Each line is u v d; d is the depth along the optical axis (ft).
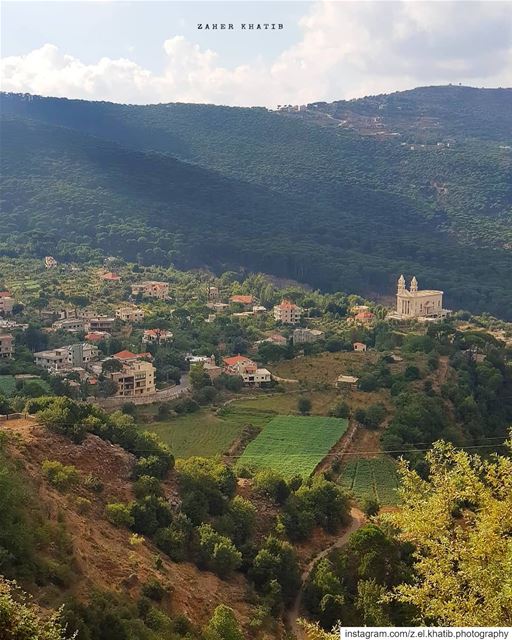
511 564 123.54
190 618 194.70
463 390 460.96
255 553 253.24
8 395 405.59
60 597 160.15
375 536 252.01
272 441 392.27
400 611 221.46
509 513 138.92
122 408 430.20
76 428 262.88
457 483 152.87
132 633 159.33
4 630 106.22
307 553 275.59
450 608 129.70
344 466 369.30
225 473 285.23
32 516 186.19
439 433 409.28
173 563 225.35
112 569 195.00
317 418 431.02
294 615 239.30
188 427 412.16
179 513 248.73
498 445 418.72
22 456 232.94
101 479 248.11
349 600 240.12
